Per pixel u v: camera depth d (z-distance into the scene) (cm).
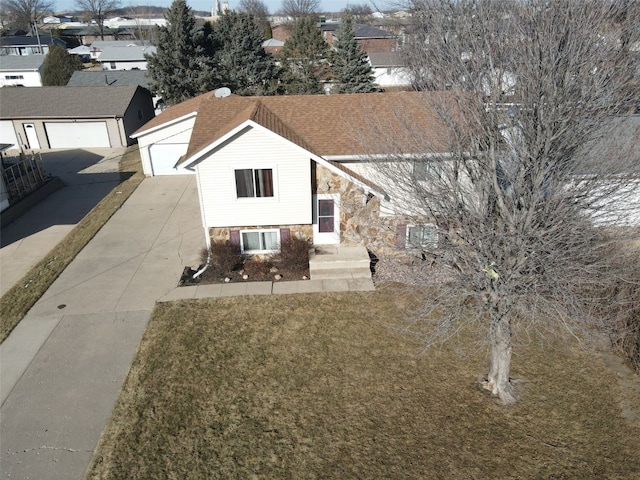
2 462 942
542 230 873
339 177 1597
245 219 1600
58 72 4747
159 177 2667
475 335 1266
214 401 1075
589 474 882
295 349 1238
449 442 959
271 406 1058
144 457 942
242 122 1435
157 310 1412
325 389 1102
